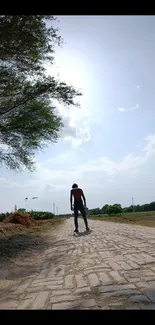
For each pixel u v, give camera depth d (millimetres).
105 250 5977
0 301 3244
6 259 6043
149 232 9211
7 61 8211
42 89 8758
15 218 17156
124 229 11422
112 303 2725
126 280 3459
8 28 6652
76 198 11555
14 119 9141
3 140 9914
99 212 101312
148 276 3561
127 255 5129
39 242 9141
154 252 5180
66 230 14477
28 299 3180
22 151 10602
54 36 7723
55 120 10438
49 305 2879
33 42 7461
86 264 4730
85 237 9266
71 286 3486
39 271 4770
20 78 9016
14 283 4109
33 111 9375
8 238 9711
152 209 80250
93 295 3014
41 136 10266
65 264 5004
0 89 8562
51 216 44406
